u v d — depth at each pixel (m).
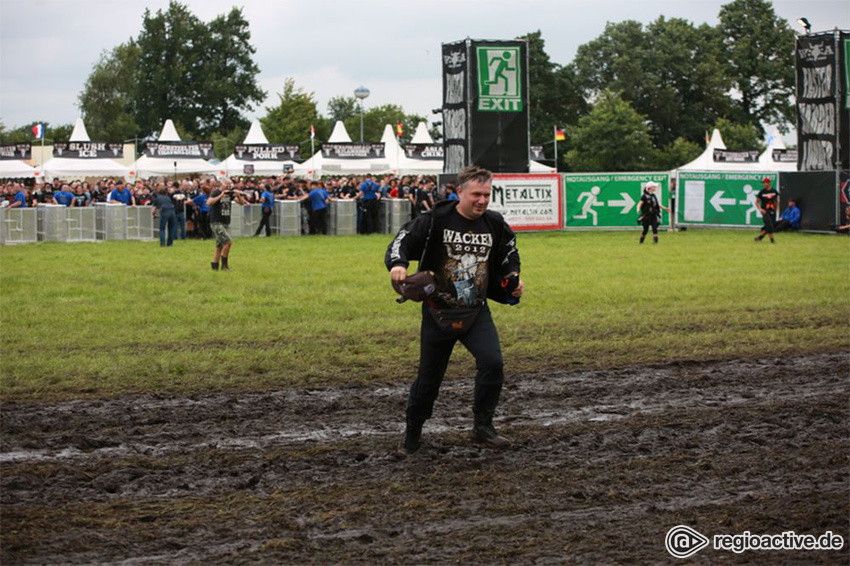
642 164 74.38
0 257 21.67
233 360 9.70
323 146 43.56
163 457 6.63
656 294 14.42
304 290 15.05
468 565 4.77
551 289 15.02
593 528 5.28
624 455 6.68
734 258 20.41
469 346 6.64
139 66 112.25
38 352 10.13
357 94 52.78
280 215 29.36
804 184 29.44
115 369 9.23
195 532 5.23
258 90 117.44
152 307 13.23
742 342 10.77
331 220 29.86
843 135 29.30
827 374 9.26
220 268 18.36
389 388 8.70
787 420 7.60
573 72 92.12
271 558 4.86
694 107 93.00
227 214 18.11
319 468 6.38
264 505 5.66
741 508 5.59
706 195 30.44
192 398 8.29
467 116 29.17
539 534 5.19
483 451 6.79
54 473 6.22
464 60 29.16
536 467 6.40
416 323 11.95
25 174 40.44
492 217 6.54
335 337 11.01
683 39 93.88
